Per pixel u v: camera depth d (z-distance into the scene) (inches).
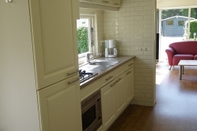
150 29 148.0
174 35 320.8
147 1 145.5
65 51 70.4
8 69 61.5
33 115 61.4
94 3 116.7
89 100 94.3
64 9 69.1
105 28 161.0
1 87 63.7
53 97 65.5
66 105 72.4
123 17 153.9
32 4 55.5
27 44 57.2
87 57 136.4
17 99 62.2
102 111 108.0
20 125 63.8
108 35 161.2
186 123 127.0
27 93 60.6
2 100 64.7
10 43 59.4
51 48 63.4
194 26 308.0
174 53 285.4
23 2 55.5
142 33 150.8
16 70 60.3
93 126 99.0
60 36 67.4
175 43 293.0
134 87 159.9
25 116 62.6
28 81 59.6
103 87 108.2
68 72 72.4
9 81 62.2
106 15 158.7
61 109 69.7
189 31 311.3
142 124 128.4
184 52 288.2
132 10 150.5
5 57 61.0
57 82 66.9
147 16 147.3
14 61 60.0
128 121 133.3
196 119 131.8
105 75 109.6
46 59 61.5
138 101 160.6
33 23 56.1
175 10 314.5
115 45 154.7
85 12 139.1
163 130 120.0
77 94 79.2
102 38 161.3
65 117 72.1
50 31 62.7
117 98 126.8
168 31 322.7
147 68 153.6
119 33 157.3
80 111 82.0
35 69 57.9
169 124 126.6
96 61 138.3
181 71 225.6
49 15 62.0
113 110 121.7
